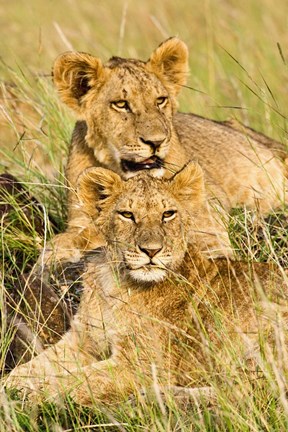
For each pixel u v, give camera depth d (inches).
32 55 880.3
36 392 394.3
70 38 929.5
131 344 410.6
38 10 1029.2
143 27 999.6
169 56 539.5
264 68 784.3
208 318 406.3
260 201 562.6
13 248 496.4
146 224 417.4
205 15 998.4
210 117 690.2
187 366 399.9
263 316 396.5
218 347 399.9
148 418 368.5
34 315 425.1
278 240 481.1
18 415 375.6
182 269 425.7
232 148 589.0
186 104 692.1
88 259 470.0
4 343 426.3
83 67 527.5
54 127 589.9
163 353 407.8
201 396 367.9
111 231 428.8
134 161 510.6
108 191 433.7
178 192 434.3
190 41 903.7
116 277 425.1
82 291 456.8
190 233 441.7
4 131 622.8
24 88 626.8
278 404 364.2
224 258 438.9
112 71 529.0
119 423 362.3
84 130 540.1
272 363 361.4
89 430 366.9
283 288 404.5
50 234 506.6
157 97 522.6
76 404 389.7
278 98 733.9
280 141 642.8
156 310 418.3
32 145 600.4
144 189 425.4
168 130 512.1
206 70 813.2
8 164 577.3
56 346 425.7
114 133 516.1
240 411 362.9
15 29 949.8
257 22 953.5
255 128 686.5
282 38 895.1
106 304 428.1
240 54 836.6
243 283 412.5
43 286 447.5
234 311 405.1
